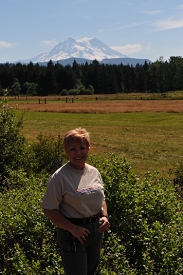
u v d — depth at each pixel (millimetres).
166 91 163625
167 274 4828
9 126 11484
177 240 5230
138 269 5000
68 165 3777
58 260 4707
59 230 3766
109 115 50188
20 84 158250
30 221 5309
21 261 4594
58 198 3631
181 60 181750
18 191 6840
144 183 6355
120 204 5625
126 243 5312
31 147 12570
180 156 20156
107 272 4512
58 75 148625
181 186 10125
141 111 54031
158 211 5758
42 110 57312
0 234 5109
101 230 3771
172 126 36719
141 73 160875
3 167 10812
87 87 152625
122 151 22016
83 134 3756
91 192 3680
